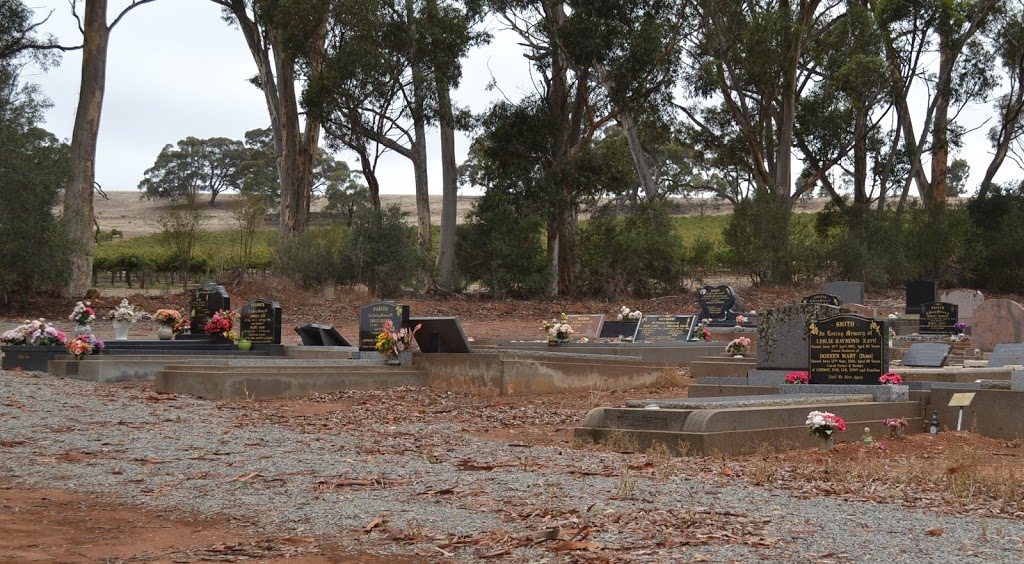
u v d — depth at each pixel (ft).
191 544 22.44
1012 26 204.03
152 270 215.31
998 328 90.33
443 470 32.01
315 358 75.05
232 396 56.70
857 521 25.09
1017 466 38.04
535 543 22.15
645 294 178.40
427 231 168.76
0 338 73.72
